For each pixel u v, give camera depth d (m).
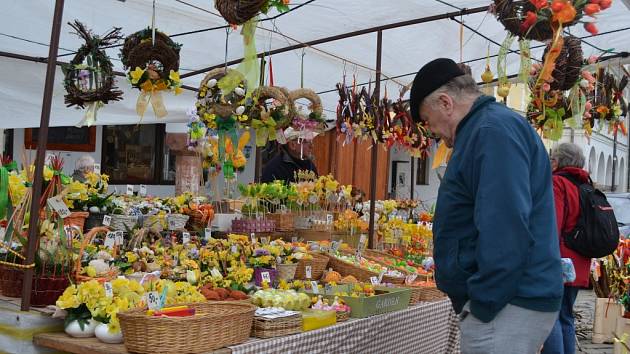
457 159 3.04
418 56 8.50
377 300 4.93
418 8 6.61
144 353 3.39
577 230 5.11
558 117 6.02
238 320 3.70
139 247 5.48
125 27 7.07
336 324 4.49
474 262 3.00
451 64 3.19
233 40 7.48
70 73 4.85
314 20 7.02
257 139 5.83
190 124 7.09
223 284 4.84
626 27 7.27
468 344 3.04
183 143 12.75
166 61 4.93
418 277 6.45
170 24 7.04
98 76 4.84
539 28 4.38
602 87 7.44
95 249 4.73
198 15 6.74
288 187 7.52
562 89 5.70
